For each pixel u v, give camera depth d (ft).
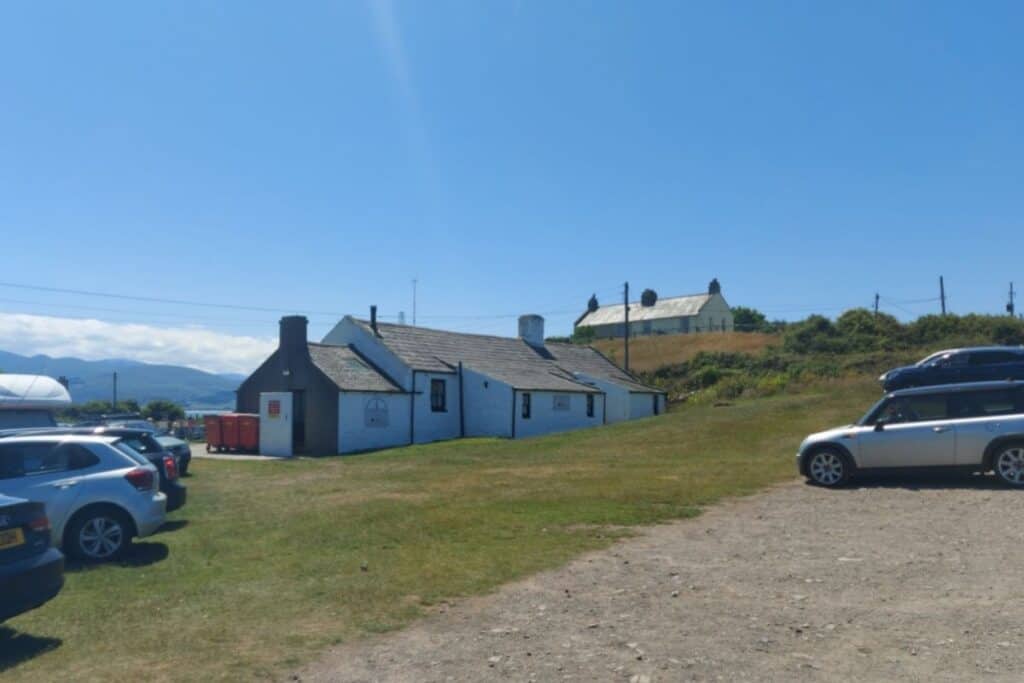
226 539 39.40
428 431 120.88
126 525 35.70
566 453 83.30
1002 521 35.70
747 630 22.30
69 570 33.09
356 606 26.02
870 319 209.87
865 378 133.39
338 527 40.96
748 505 43.96
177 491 46.32
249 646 22.39
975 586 25.55
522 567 30.76
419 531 38.86
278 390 113.60
